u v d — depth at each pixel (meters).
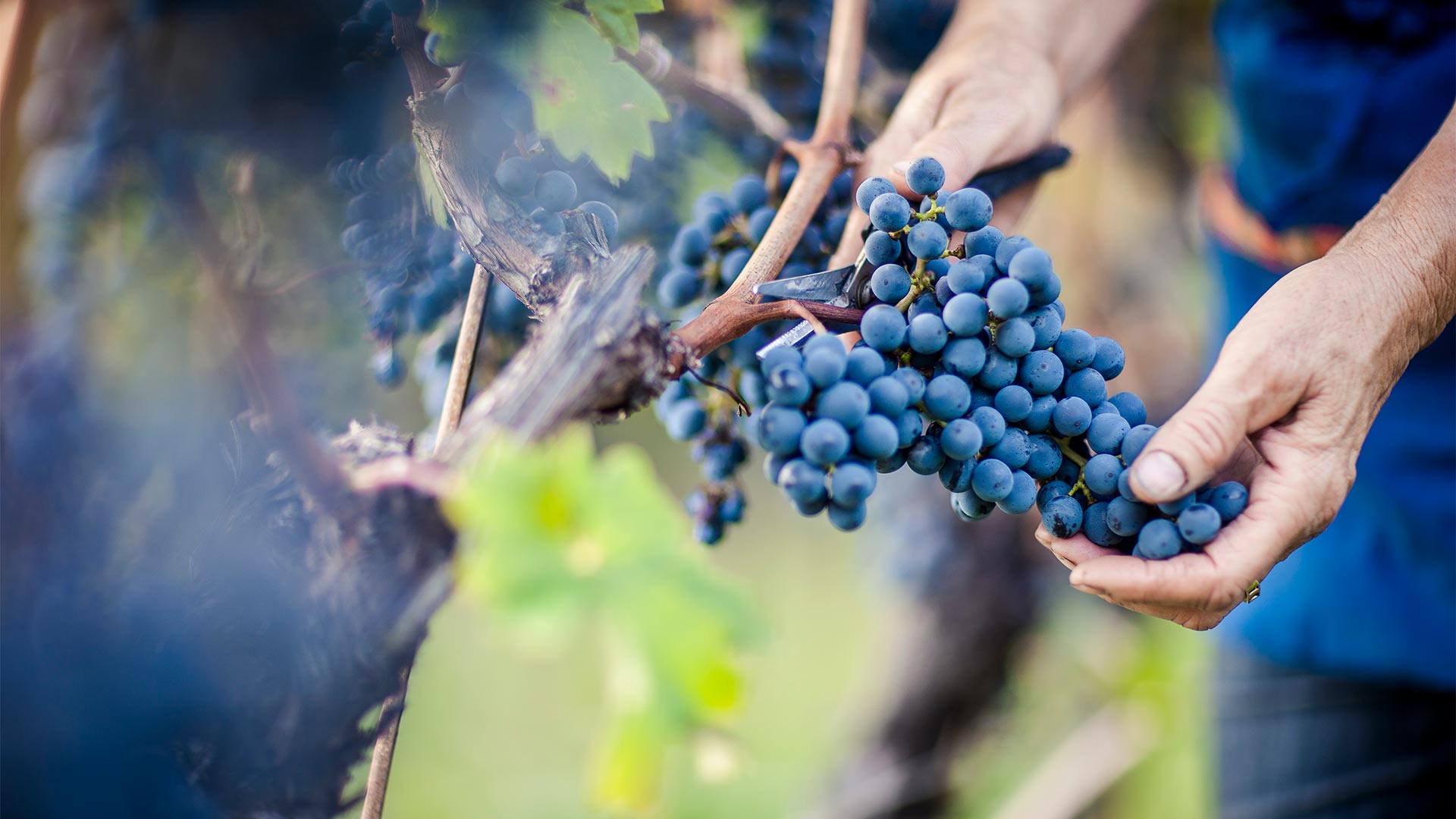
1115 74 1.70
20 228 0.98
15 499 0.78
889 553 1.73
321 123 0.89
